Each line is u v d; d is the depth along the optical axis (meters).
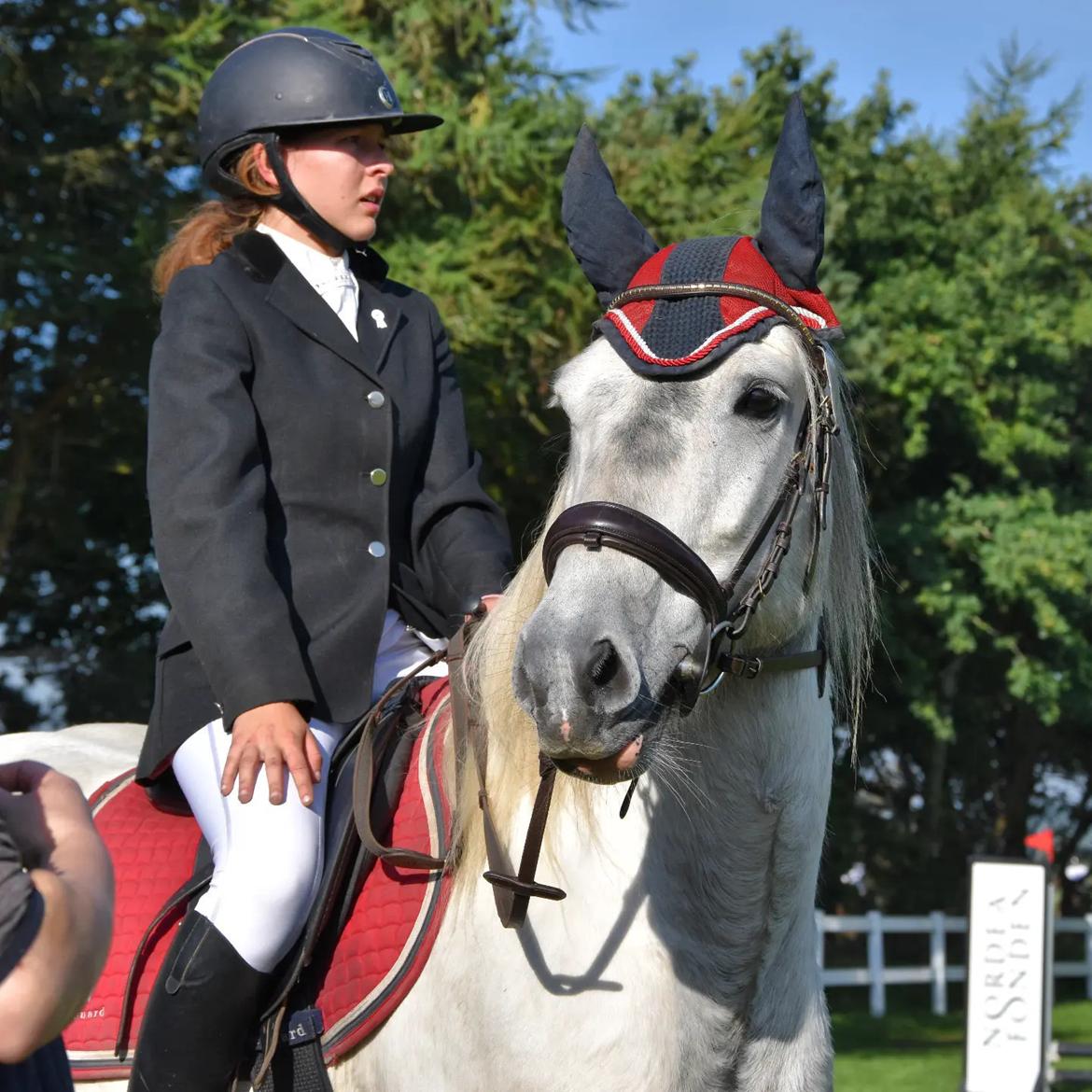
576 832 3.84
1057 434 36.72
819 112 34.56
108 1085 4.32
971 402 31.66
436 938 3.91
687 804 3.80
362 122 4.62
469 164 19.97
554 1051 3.66
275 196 4.66
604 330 3.70
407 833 4.09
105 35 20.83
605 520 3.40
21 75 19.50
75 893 2.53
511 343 19.83
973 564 32.75
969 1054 12.04
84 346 21.42
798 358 3.70
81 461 24.20
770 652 3.82
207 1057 3.98
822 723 4.03
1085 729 39.72
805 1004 3.97
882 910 36.41
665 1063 3.66
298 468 4.36
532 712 3.28
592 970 3.69
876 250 33.22
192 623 3.98
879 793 40.97
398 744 4.34
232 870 3.97
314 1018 4.05
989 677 37.22
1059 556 30.47
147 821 4.71
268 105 4.58
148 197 20.89
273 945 3.96
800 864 3.90
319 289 4.63
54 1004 2.46
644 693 3.33
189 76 19.97
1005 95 38.72
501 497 21.61
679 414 3.52
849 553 4.04
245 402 4.27
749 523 3.56
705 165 20.97
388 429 4.47
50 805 2.70
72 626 27.52
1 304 19.81
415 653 4.65
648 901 3.77
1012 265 32.38
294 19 20.72
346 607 4.31
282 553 4.30
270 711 3.92
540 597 3.89
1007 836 40.38
